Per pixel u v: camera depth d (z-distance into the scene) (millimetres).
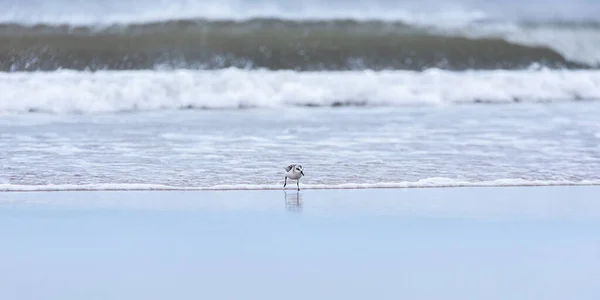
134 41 72188
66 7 77375
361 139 47000
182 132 49594
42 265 22781
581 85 69062
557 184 36469
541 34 78562
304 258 23688
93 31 74625
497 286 21031
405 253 24312
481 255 24141
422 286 21031
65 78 64688
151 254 24078
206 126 52250
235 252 24312
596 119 56125
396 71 71688
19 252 24219
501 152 43438
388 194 34031
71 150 43281
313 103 64125
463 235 26688
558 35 78500
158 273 22094
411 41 75875
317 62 72250
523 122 54500
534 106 64062
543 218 29391
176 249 24672
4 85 62469
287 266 22828
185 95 63000
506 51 76250
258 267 22719
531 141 46750
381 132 49656
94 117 56938
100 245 25156
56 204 31500
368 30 77625
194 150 43469
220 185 35531
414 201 32438
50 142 45719
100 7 78062
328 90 65000
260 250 24562
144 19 76875
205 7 79062
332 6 80938
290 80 66188
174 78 64375
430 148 44281
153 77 64875
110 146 44562
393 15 80062
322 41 74250
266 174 37750
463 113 59312
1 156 41375
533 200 32781
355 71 71062
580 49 77375
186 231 27016
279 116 57562
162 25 76625
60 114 58781
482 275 22031
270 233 26797
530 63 75875
